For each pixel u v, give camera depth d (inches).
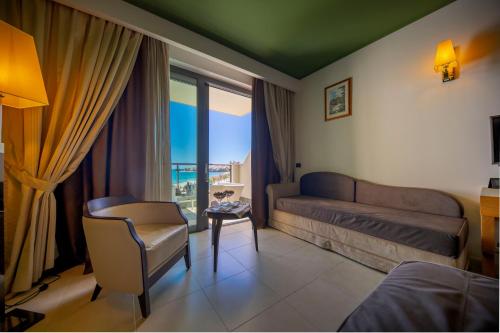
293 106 138.7
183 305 50.4
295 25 85.3
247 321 45.4
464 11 70.8
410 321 21.7
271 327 43.7
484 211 50.9
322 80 120.9
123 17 70.9
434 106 78.2
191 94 108.3
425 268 33.5
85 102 65.3
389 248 64.9
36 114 58.1
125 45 73.5
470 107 70.1
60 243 66.6
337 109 112.8
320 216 86.4
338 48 101.7
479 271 66.7
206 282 60.3
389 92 91.1
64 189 65.6
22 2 58.1
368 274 65.0
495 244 50.2
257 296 53.9
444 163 75.9
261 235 101.9
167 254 57.2
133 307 49.8
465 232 60.7
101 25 68.7
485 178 67.2
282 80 124.9
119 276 47.9
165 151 86.4
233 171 177.9
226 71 111.0
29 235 55.2
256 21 82.8
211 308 49.4
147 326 43.9
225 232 105.9
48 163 59.8
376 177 96.1
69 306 49.8
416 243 59.1
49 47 62.3
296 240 94.7
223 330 42.9
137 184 77.7
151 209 71.2
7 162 56.1
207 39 92.3
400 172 87.9
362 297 53.7
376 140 96.0
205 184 108.9
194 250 83.4
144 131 79.1
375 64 96.0
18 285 52.9
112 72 70.5
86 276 62.9
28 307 49.3
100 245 48.3
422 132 81.4
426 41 79.8
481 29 67.7
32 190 57.8
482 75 67.7
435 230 56.0
